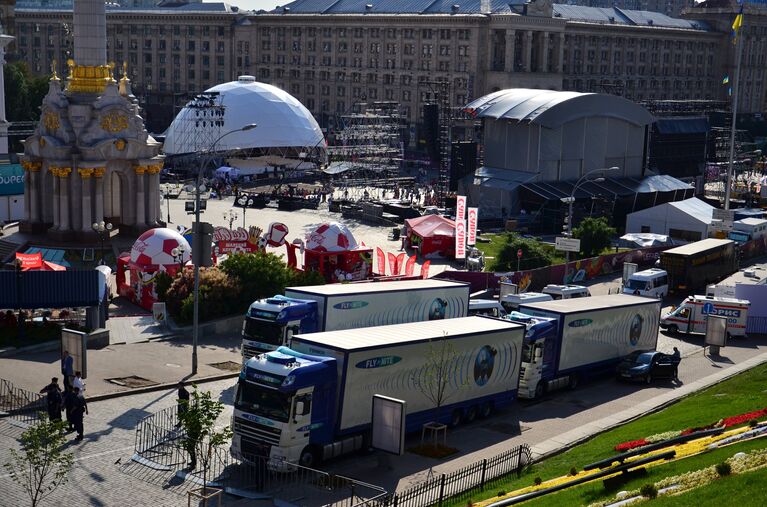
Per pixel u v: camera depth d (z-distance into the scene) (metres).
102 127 107.50
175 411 54.25
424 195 175.50
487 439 53.22
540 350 61.78
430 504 41.56
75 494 42.00
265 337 57.03
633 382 67.06
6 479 43.06
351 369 47.94
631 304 69.75
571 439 52.94
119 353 68.12
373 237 132.62
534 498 39.44
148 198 112.12
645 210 133.50
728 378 68.81
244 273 80.50
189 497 39.81
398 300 64.75
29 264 78.69
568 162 157.00
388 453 47.31
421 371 52.06
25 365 63.31
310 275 83.88
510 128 156.50
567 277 94.81
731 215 120.38
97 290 70.69
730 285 97.19
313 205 158.00
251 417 45.84
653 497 35.47
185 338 74.38
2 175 125.31
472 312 73.81
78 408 48.66
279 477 45.38
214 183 177.00
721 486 34.06
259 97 194.75
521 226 144.12
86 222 107.06
